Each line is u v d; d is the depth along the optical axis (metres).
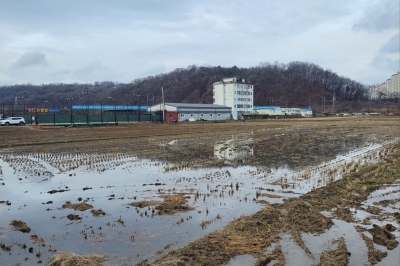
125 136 36.31
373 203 10.82
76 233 8.50
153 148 25.86
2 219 9.57
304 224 8.86
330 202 10.84
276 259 6.90
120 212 10.18
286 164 18.52
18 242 7.97
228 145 27.70
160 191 12.71
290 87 159.38
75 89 178.50
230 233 8.15
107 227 8.91
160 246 7.68
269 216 9.36
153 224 9.09
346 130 44.62
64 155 22.00
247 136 36.47
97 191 12.75
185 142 30.42
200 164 18.58
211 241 7.68
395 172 15.34
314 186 13.42
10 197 11.88
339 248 7.38
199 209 10.43
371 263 6.79
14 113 70.38
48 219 9.57
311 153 22.86
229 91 97.44
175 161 19.61
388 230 8.51
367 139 32.44
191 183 14.01
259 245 7.52
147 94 146.38
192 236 8.26
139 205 10.84
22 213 10.12
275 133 40.38
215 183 13.98
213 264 6.66
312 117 98.19
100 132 41.72
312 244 7.64
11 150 24.48
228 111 91.69
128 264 6.80
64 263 6.50
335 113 116.81
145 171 16.64
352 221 9.16
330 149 25.00
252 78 163.62
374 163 18.17
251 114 94.56
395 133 39.25
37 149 25.05
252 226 8.62
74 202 11.31
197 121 75.44
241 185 13.62
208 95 144.62
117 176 15.46
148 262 6.85
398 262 6.84
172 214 9.94
